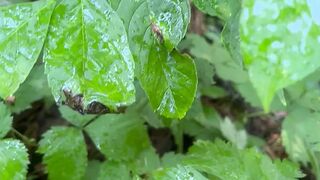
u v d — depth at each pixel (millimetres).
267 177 427
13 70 298
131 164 472
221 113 628
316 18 207
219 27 686
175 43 320
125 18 317
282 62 206
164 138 610
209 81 542
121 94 296
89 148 580
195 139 553
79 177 464
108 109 300
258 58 207
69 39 296
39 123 608
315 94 521
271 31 206
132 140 482
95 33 296
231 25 316
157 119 500
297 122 513
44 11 299
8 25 300
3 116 447
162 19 320
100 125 484
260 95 206
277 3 207
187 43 563
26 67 298
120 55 295
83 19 297
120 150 478
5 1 415
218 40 596
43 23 298
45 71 297
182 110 333
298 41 206
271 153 603
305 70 205
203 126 554
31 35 298
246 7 208
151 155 480
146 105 499
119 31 297
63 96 299
